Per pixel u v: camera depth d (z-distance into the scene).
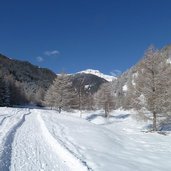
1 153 10.47
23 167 9.13
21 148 12.08
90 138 16.92
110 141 17.16
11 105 104.75
